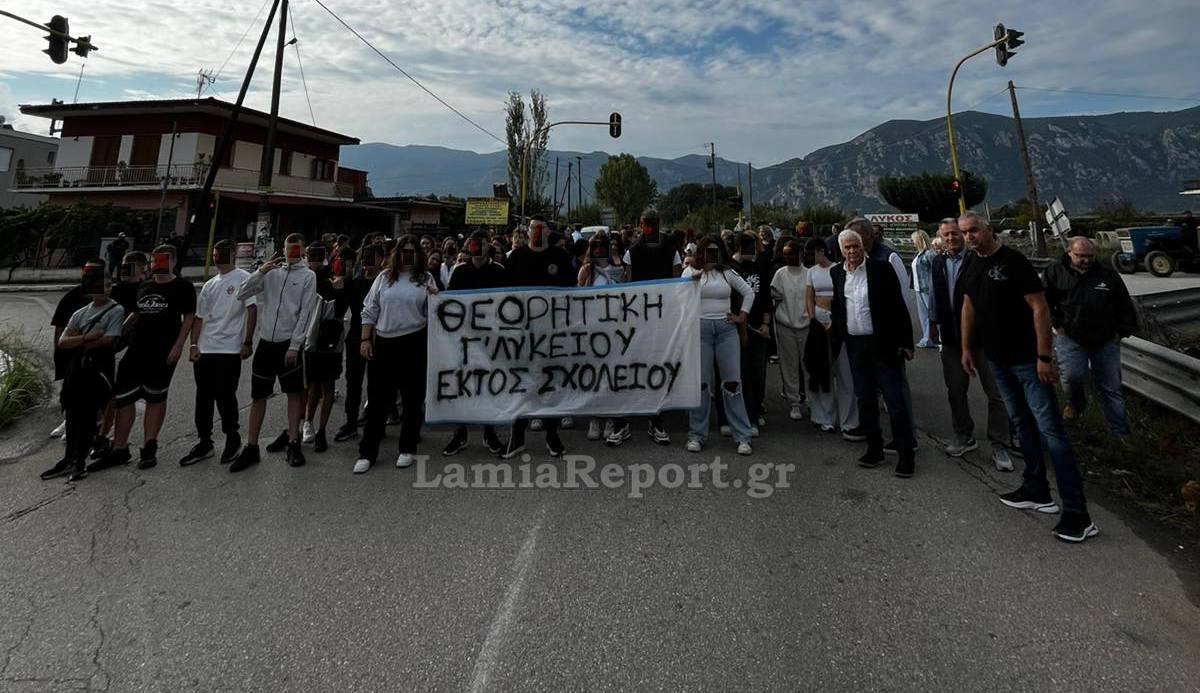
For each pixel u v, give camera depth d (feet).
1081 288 16.19
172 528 11.64
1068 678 7.33
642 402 16.38
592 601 9.06
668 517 12.01
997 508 12.28
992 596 9.11
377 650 7.97
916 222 128.77
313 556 10.52
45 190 97.19
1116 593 9.18
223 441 17.30
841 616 8.63
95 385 14.65
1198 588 9.29
